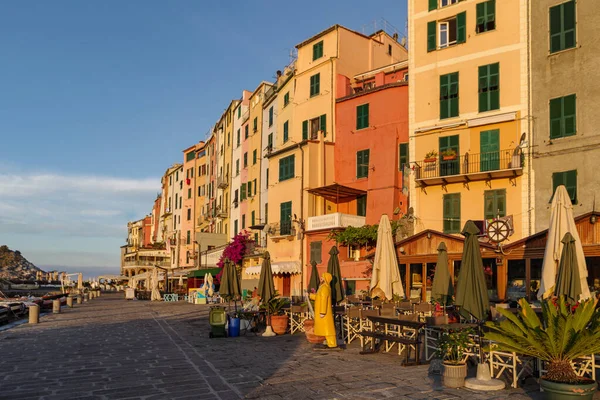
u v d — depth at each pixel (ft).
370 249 99.45
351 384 31.24
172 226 267.80
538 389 29.30
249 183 156.97
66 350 47.91
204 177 225.15
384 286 56.95
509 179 80.38
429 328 38.73
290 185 117.50
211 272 152.87
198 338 56.85
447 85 89.45
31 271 538.88
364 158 108.37
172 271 181.47
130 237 385.09
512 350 28.14
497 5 84.84
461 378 29.99
